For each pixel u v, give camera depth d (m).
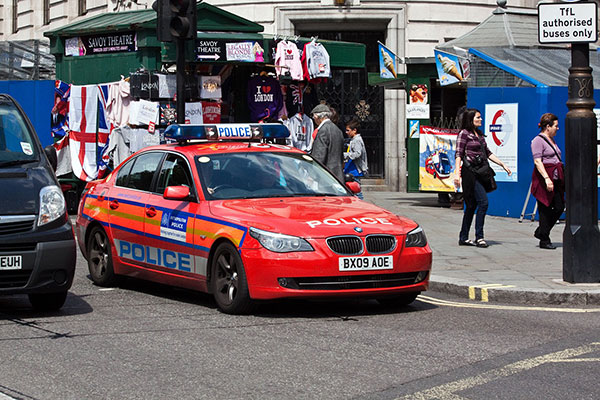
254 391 5.68
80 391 5.70
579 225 9.52
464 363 6.38
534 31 18.81
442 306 8.86
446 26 23.36
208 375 6.07
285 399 5.50
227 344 7.00
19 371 6.20
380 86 23.44
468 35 18.83
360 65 18.97
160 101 16.70
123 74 17.56
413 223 8.62
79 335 7.36
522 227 15.35
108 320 8.02
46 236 8.00
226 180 9.07
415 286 8.37
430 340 7.16
